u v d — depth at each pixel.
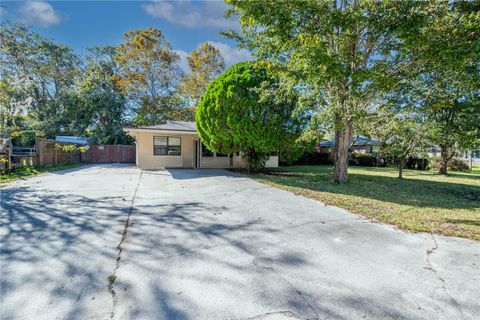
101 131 23.75
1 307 1.90
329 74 5.73
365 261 2.72
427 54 5.17
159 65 24.52
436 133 9.25
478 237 3.44
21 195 5.99
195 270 2.50
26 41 20.20
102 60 24.75
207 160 14.84
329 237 3.42
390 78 6.01
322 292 2.14
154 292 2.12
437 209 5.09
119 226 3.80
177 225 3.89
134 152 20.91
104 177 9.60
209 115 10.17
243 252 2.93
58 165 14.91
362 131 9.63
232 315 1.84
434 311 1.90
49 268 2.50
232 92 9.38
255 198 5.86
